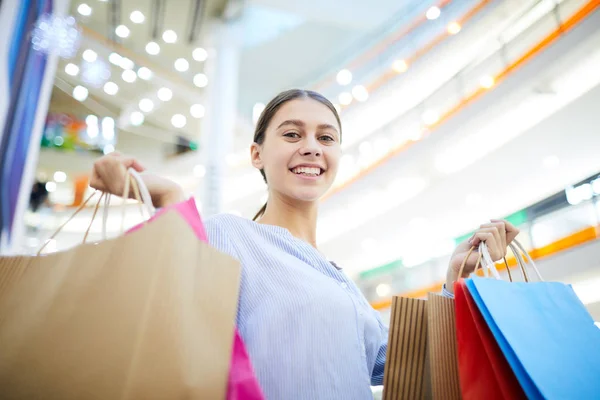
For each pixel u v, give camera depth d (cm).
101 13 557
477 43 436
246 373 53
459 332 71
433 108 469
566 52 348
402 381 72
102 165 65
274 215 103
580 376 65
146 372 45
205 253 56
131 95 639
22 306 53
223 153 484
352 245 616
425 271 545
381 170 518
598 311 325
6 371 48
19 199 254
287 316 76
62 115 603
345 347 78
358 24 591
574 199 357
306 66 765
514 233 92
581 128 352
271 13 738
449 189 475
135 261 51
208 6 567
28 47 236
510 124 399
